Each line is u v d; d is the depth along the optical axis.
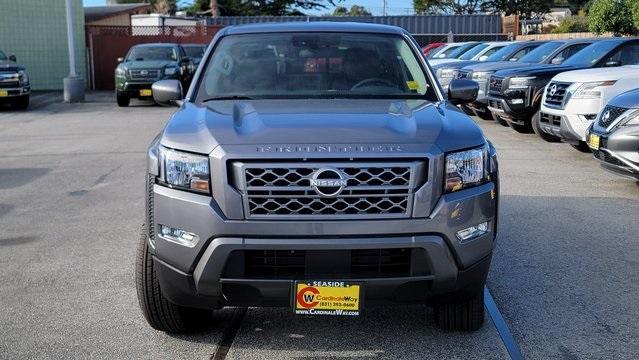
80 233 6.45
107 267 5.46
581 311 4.54
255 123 3.76
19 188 8.51
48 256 5.75
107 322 4.39
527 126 12.93
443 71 16.48
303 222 3.38
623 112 7.55
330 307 3.46
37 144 12.24
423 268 3.47
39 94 24.38
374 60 4.96
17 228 6.64
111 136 13.25
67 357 3.91
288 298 3.50
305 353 3.95
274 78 4.81
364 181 3.41
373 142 3.48
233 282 3.45
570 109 9.89
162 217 3.60
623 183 8.48
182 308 3.98
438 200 3.47
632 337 4.15
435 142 3.53
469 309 4.05
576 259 5.59
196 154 3.52
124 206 7.52
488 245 3.68
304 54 4.98
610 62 11.84
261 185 3.40
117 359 3.88
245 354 3.94
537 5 56.72
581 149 10.55
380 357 3.89
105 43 27.48
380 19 36.62
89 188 8.48
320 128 3.63
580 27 40.38
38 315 4.51
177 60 20.53
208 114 4.00
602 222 6.69
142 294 3.95
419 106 4.29
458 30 36.56
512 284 5.03
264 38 5.16
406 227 3.42
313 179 3.38
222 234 3.41
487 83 14.30
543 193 7.95
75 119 16.44
